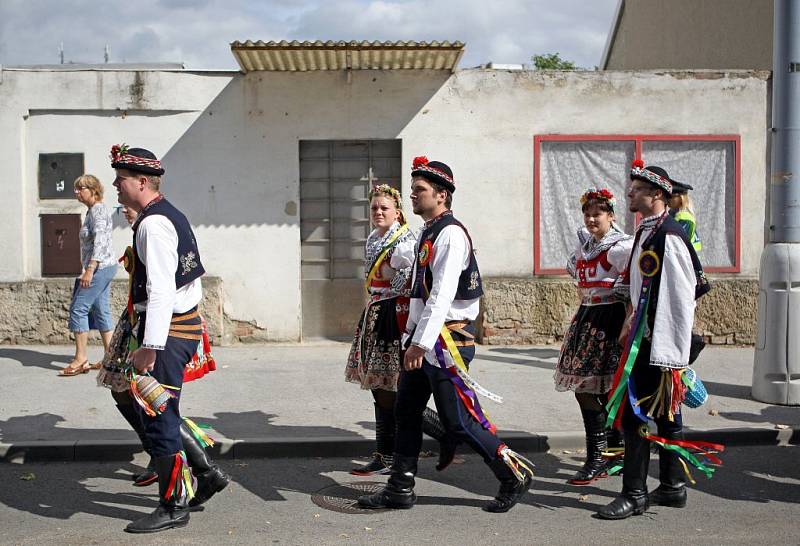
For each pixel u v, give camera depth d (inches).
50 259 390.6
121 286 383.9
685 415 273.9
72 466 232.8
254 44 341.4
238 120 389.1
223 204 391.2
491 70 392.8
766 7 430.3
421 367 191.3
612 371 209.8
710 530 185.0
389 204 218.4
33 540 179.0
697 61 506.9
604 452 219.8
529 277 400.2
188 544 177.2
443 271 184.1
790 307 286.2
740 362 362.6
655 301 189.6
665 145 401.1
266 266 393.7
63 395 294.5
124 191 183.3
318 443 242.4
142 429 207.2
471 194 396.5
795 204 287.7
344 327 403.2
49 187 389.1
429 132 393.1
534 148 396.2
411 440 197.2
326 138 391.5
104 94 385.4
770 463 237.3
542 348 386.3
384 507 198.8
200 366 196.4
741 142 402.3
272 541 178.9
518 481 194.7
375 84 390.3
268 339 395.9
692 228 276.4
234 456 241.0
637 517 193.8
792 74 286.5
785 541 178.2
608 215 212.8
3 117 384.2
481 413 191.8
